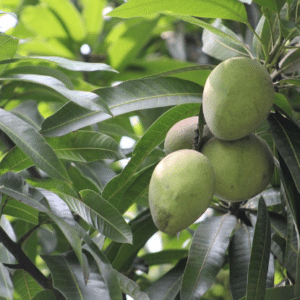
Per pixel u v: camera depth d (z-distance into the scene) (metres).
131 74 3.71
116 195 2.31
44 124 2.05
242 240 2.37
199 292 2.17
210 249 2.30
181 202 1.77
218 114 1.84
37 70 2.73
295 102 3.10
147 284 3.19
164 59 3.61
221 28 2.77
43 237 3.21
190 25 4.33
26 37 3.57
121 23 3.62
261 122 1.89
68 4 3.55
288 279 2.53
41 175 3.04
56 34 3.69
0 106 2.96
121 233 2.07
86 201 2.14
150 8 2.01
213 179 1.83
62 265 2.17
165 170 1.82
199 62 4.18
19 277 2.33
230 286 2.20
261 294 1.86
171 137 2.11
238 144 1.95
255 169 1.95
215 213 3.34
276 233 2.46
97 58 3.73
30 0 3.62
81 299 2.04
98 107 1.84
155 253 3.12
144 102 2.11
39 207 1.97
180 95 2.13
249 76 1.84
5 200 2.26
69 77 2.95
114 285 2.02
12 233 2.39
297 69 2.26
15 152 2.19
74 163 3.04
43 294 2.13
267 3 1.99
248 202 2.63
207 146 1.99
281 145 1.96
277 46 2.14
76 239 1.93
